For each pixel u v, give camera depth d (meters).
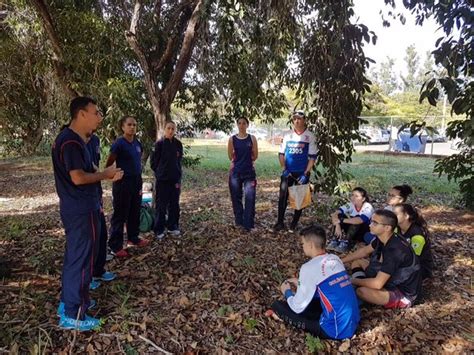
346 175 6.01
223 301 3.58
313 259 3.21
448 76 3.24
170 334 3.04
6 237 5.11
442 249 5.13
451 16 3.20
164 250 4.77
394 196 4.70
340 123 5.59
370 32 4.61
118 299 3.50
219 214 6.56
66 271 2.95
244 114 8.07
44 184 9.95
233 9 4.79
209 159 15.45
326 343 3.03
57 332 2.95
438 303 3.68
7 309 3.23
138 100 7.61
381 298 3.46
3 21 7.78
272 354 2.89
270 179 10.66
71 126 2.89
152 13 6.90
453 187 9.51
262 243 5.11
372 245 4.05
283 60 6.38
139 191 4.68
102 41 7.45
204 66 6.46
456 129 6.62
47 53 7.82
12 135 13.46
